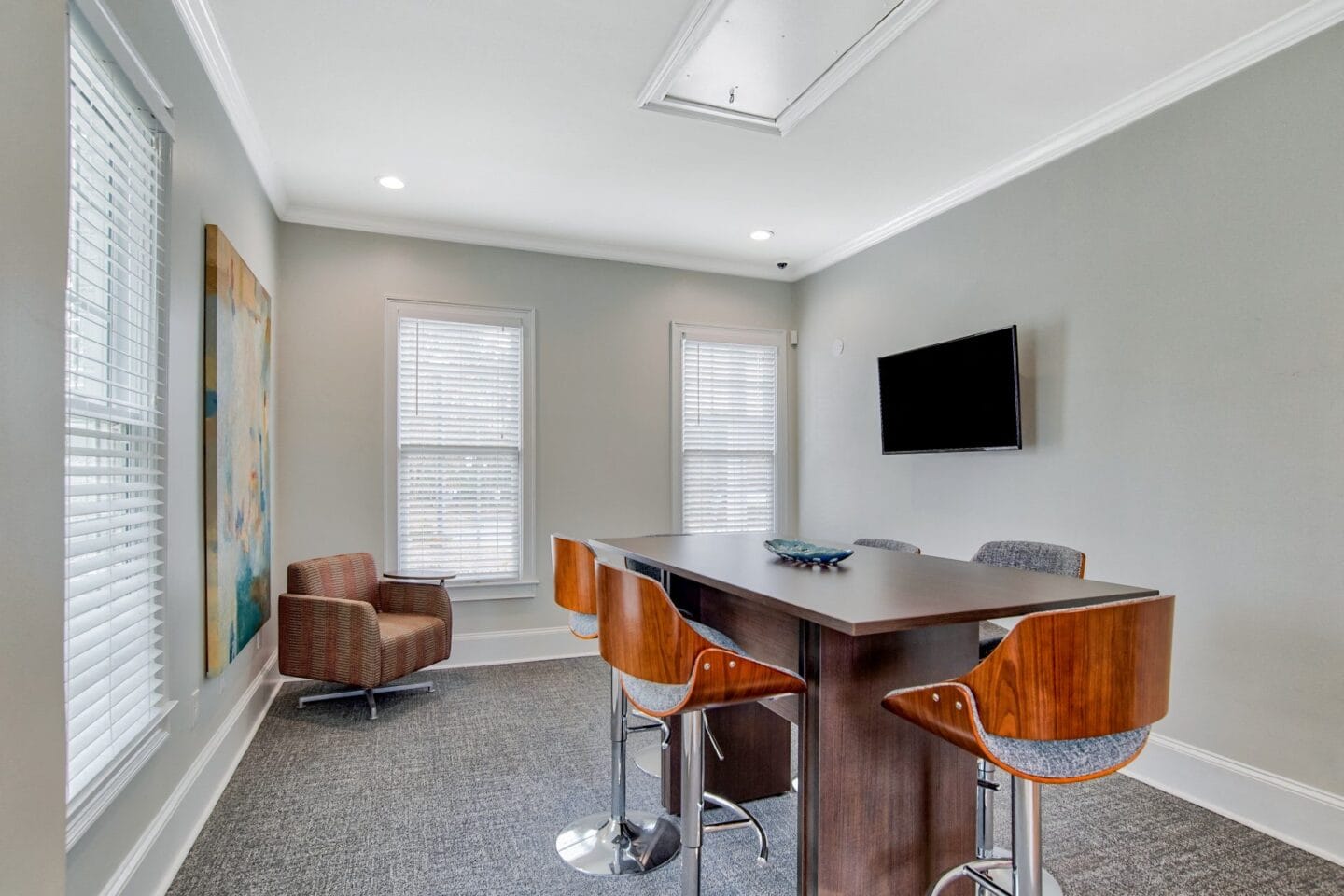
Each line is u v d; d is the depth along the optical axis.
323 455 3.96
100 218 1.59
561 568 2.32
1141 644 1.21
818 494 4.82
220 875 1.99
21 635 0.89
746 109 2.80
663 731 2.35
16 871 0.87
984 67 2.49
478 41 2.35
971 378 3.38
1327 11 2.13
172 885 1.94
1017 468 3.24
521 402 4.36
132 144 1.77
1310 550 2.19
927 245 3.84
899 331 4.06
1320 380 2.17
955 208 3.65
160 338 1.89
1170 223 2.60
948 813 1.64
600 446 4.54
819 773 1.51
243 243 2.88
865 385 4.34
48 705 0.95
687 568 1.87
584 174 3.42
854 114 2.83
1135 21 2.22
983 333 3.32
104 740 1.57
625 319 4.64
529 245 4.37
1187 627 2.53
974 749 1.25
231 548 2.52
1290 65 2.25
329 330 3.98
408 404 4.14
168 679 1.92
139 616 1.76
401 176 3.46
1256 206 2.34
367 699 3.43
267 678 3.42
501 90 2.66
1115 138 2.81
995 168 3.32
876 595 1.47
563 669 4.09
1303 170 2.22
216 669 2.30
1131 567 2.73
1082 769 1.20
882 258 4.20
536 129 2.97
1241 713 2.37
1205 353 2.49
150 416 1.84
